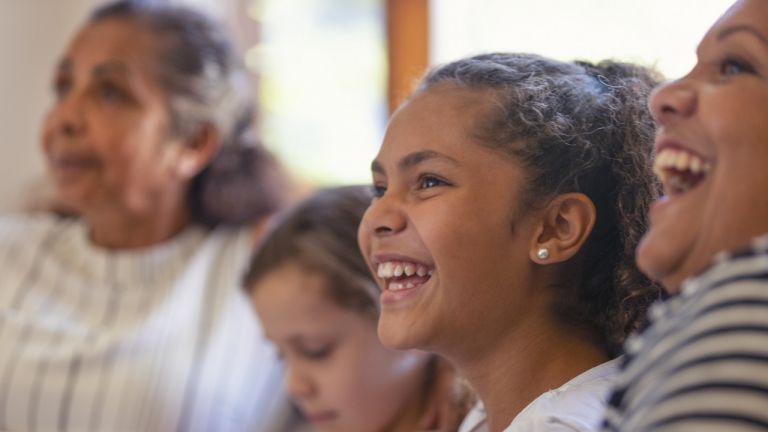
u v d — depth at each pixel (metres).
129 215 2.07
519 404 1.02
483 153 1.00
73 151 2.03
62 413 1.92
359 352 1.57
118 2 2.15
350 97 2.69
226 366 1.98
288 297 1.57
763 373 0.58
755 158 0.72
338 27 2.69
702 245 0.74
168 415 1.91
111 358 1.95
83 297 2.06
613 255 1.03
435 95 1.04
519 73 1.04
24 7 2.85
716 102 0.73
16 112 2.86
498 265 0.99
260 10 2.75
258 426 1.94
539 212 1.00
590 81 1.06
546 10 2.42
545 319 1.01
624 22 2.32
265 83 2.74
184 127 2.08
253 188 2.15
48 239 2.14
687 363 0.61
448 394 1.49
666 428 0.60
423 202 1.00
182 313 2.01
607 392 0.94
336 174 2.70
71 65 2.08
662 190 1.03
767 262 0.62
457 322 0.99
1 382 1.95
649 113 1.05
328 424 1.60
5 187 2.84
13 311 2.04
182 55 2.07
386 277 1.03
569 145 1.01
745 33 0.75
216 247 2.11
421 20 2.58
